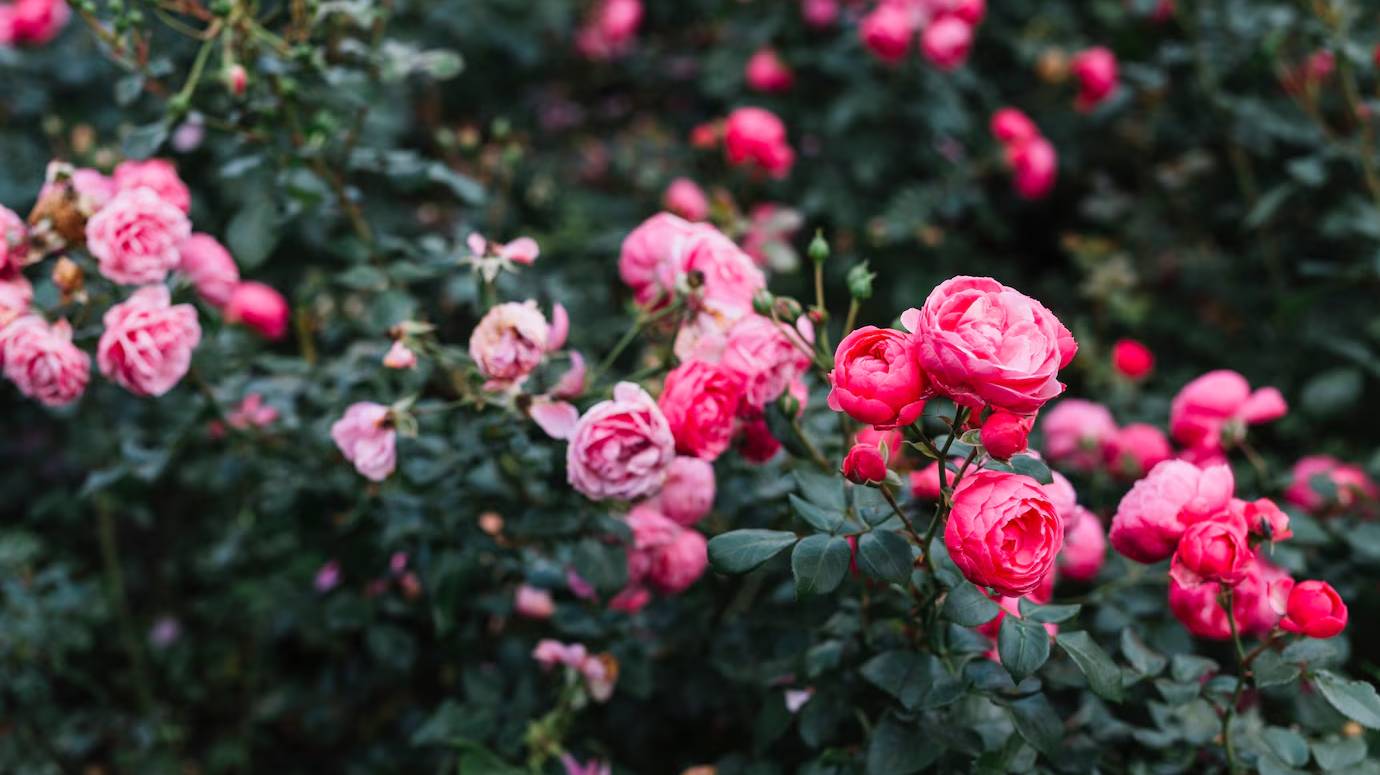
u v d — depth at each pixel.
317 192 1.29
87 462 1.64
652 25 2.67
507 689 1.35
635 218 2.07
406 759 1.46
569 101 2.59
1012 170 2.02
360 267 1.28
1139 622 1.21
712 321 1.16
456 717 1.29
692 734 1.43
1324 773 1.11
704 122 2.34
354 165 1.36
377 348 1.34
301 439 1.37
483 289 1.26
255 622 1.65
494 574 1.35
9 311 1.19
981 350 0.95
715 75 2.13
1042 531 0.99
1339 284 1.71
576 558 1.20
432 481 1.27
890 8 1.84
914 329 1.00
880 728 1.12
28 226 1.21
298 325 1.43
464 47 2.38
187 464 1.66
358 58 1.35
